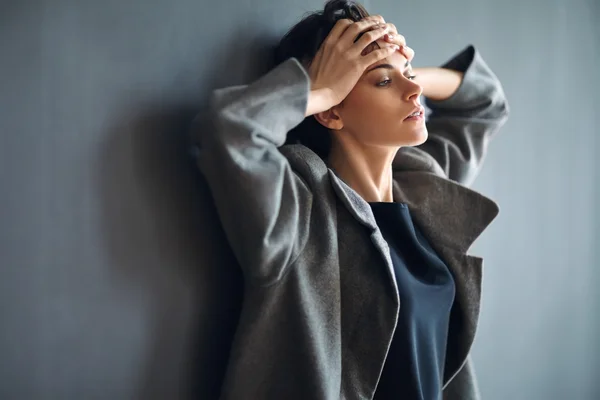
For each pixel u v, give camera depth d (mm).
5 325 1049
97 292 1141
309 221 1254
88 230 1133
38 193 1082
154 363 1206
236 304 1328
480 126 1610
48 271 1090
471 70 1584
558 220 2146
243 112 1165
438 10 1812
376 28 1357
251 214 1146
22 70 1072
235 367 1197
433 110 1650
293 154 1303
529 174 2061
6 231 1050
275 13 1455
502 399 1959
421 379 1349
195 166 1282
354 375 1281
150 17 1230
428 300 1369
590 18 2275
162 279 1221
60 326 1102
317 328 1213
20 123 1068
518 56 2039
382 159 1407
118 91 1180
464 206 1466
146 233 1203
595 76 2287
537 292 2076
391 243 1392
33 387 1075
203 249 1280
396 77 1365
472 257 1450
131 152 1191
